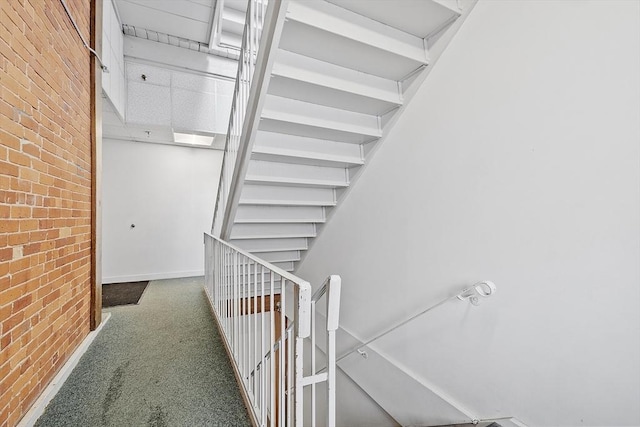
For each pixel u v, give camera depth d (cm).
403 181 206
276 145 216
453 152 168
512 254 139
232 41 425
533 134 129
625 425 103
